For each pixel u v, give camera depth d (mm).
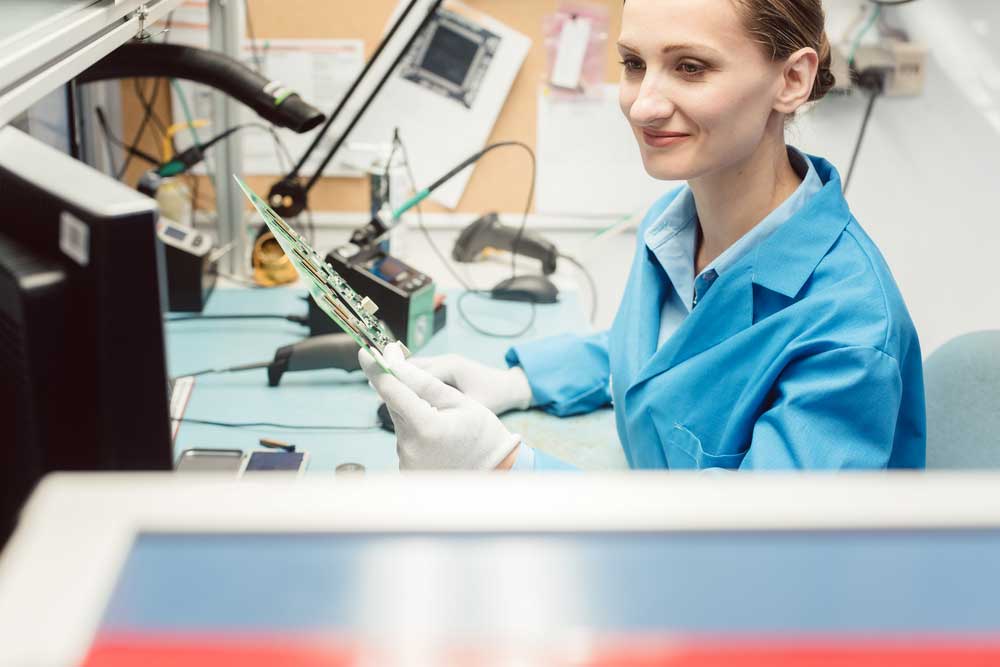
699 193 1121
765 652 258
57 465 607
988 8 1914
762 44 957
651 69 984
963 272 2076
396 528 284
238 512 286
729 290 1080
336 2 1826
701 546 282
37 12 878
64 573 267
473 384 1333
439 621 259
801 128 1968
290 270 1730
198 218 1896
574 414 1380
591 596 267
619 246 1973
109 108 1811
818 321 1012
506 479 298
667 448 1129
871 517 292
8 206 616
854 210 2049
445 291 1742
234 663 251
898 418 1104
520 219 1956
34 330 572
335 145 1690
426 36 1856
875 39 1949
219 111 1655
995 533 289
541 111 1900
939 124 1983
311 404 1329
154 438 615
